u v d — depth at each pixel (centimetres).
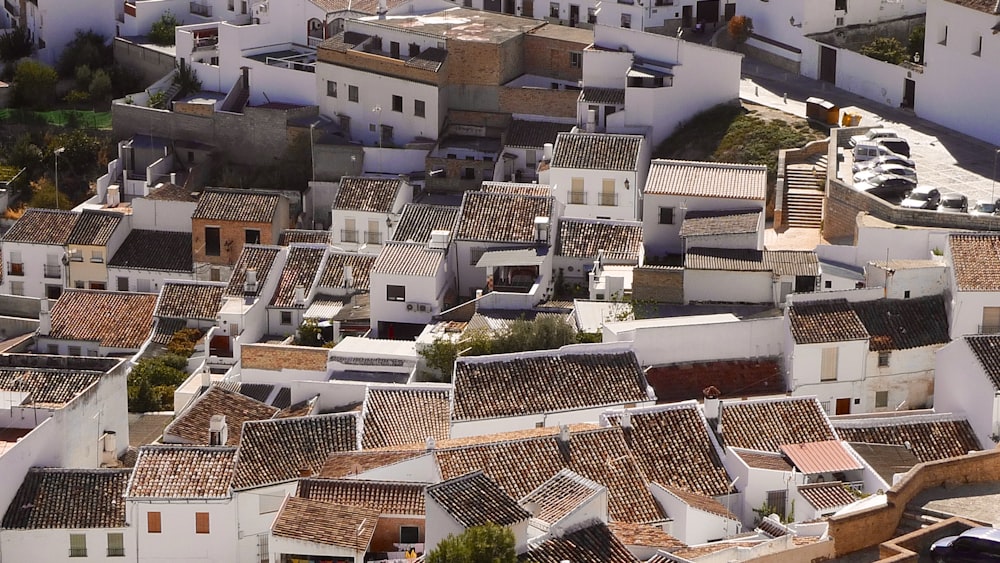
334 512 8488
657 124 14225
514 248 12162
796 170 13012
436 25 15362
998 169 12750
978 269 10338
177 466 9188
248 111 15400
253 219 13712
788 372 10169
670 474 8775
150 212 14175
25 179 15938
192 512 9000
